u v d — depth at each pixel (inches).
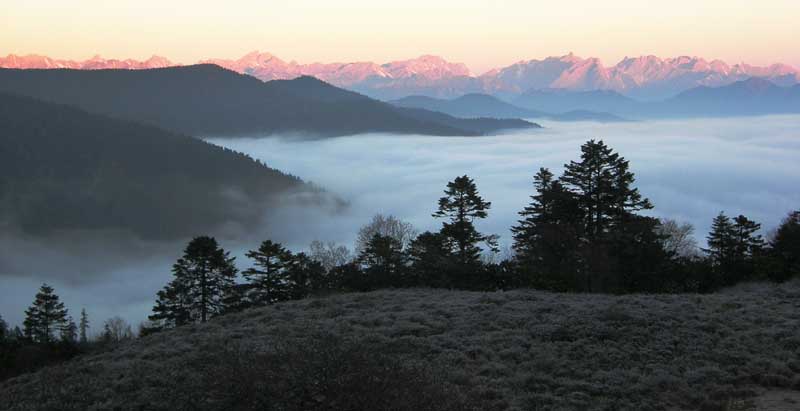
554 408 485.1
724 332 651.5
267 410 413.1
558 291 1102.4
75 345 1141.7
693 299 834.2
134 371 617.0
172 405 490.0
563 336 655.8
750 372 545.3
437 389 447.8
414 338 673.6
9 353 1117.7
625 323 684.1
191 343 745.0
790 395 504.4
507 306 812.0
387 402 412.5
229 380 432.8
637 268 1179.9
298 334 714.8
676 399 502.3
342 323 754.8
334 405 405.1
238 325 856.9
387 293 1018.1
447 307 837.2
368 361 436.5
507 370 568.7
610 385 528.1
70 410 523.8
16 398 579.5
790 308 754.2
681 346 613.3
